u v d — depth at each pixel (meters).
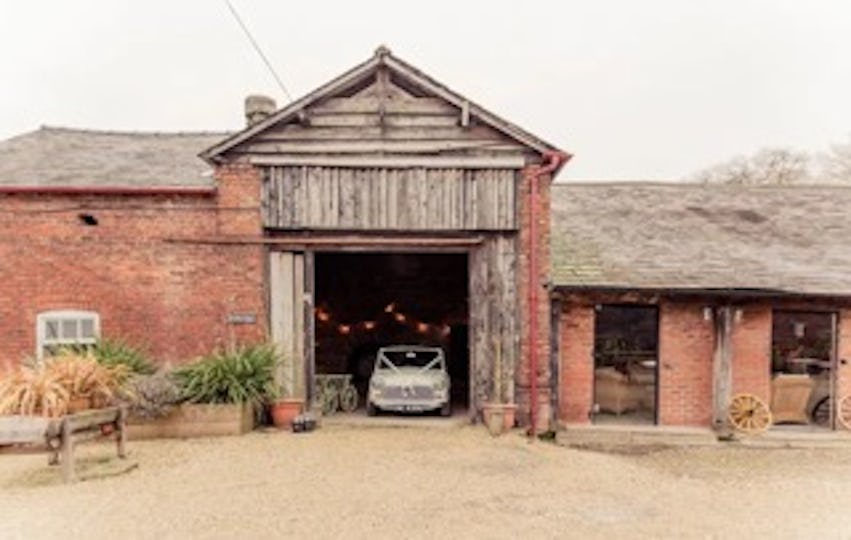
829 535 8.27
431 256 24.31
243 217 14.20
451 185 14.14
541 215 14.06
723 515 8.99
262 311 14.27
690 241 17.33
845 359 15.12
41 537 7.68
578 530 8.16
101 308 14.29
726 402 14.73
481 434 13.47
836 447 13.93
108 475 10.09
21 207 14.21
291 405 13.73
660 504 9.38
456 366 24.03
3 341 14.20
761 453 13.40
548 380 14.10
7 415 9.88
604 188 21.34
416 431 13.65
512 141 14.02
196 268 14.28
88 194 14.20
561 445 13.53
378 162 14.13
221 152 14.06
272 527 8.01
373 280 24.39
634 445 13.95
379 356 16.94
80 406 10.39
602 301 15.12
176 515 8.39
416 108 14.12
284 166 14.21
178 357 14.29
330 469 10.54
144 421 12.61
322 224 14.22
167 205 14.26
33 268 14.24
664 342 15.21
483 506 8.93
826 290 14.55
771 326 15.27
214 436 12.81
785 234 17.89
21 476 10.20
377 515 8.46
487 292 14.20
